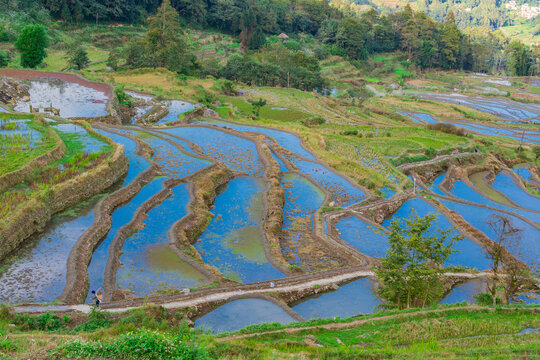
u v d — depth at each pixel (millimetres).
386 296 26859
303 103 106438
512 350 18984
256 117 82438
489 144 86812
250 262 33250
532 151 85188
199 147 58031
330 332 21594
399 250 26578
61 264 28672
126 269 29922
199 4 172875
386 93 156500
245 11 172000
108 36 139625
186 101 83500
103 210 36656
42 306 23766
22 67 94688
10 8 122250
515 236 44500
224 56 152500
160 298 26203
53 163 42156
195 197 42031
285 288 29141
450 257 39031
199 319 25281
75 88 76750
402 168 64000
